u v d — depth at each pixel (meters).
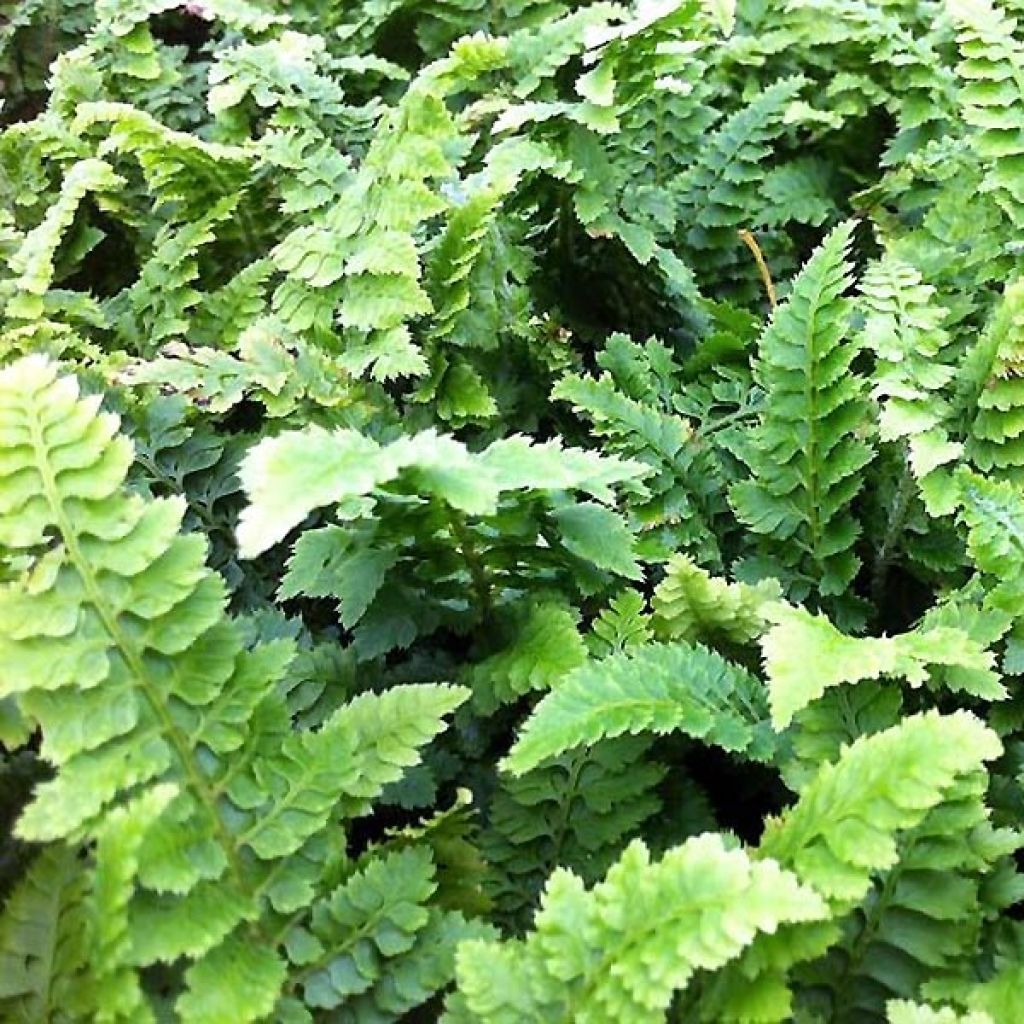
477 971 0.43
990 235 0.73
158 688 0.45
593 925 0.42
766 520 0.64
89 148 0.82
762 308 0.87
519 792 0.54
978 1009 0.45
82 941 0.42
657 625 0.59
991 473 0.63
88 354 0.70
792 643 0.51
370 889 0.47
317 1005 0.45
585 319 0.82
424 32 0.94
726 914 0.40
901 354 0.61
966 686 0.53
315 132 0.76
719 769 0.60
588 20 0.81
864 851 0.43
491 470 0.48
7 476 0.45
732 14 0.90
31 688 0.44
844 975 0.48
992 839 0.48
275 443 0.45
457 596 0.59
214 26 1.00
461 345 0.69
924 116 0.85
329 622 0.67
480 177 0.71
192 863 0.43
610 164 0.76
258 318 0.72
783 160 0.94
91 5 1.00
